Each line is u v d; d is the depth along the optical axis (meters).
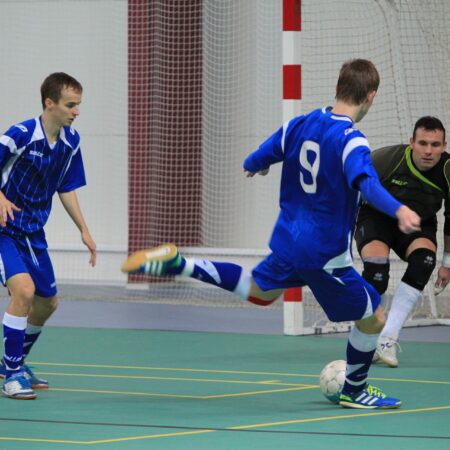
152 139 36.28
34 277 15.48
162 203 36.59
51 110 15.22
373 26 32.94
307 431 12.51
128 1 36.00
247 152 36.81
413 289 19.08
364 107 13.21
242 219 37.00
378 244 18.55
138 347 21.67
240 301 32.84
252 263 36.59
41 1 39.38
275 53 36.47
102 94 38.75
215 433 12.36
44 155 15.24
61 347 21.56
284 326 24.25
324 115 13.03
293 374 17.97
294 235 13.01
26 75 39.66
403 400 15.14
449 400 15.16
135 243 36.59
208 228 36.94
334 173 12.68
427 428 12.77
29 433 12.30
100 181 38.84
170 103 36.34
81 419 13.32
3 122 39.94
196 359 19.92
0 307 30.53
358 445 11.64
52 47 39.31
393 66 28.62
